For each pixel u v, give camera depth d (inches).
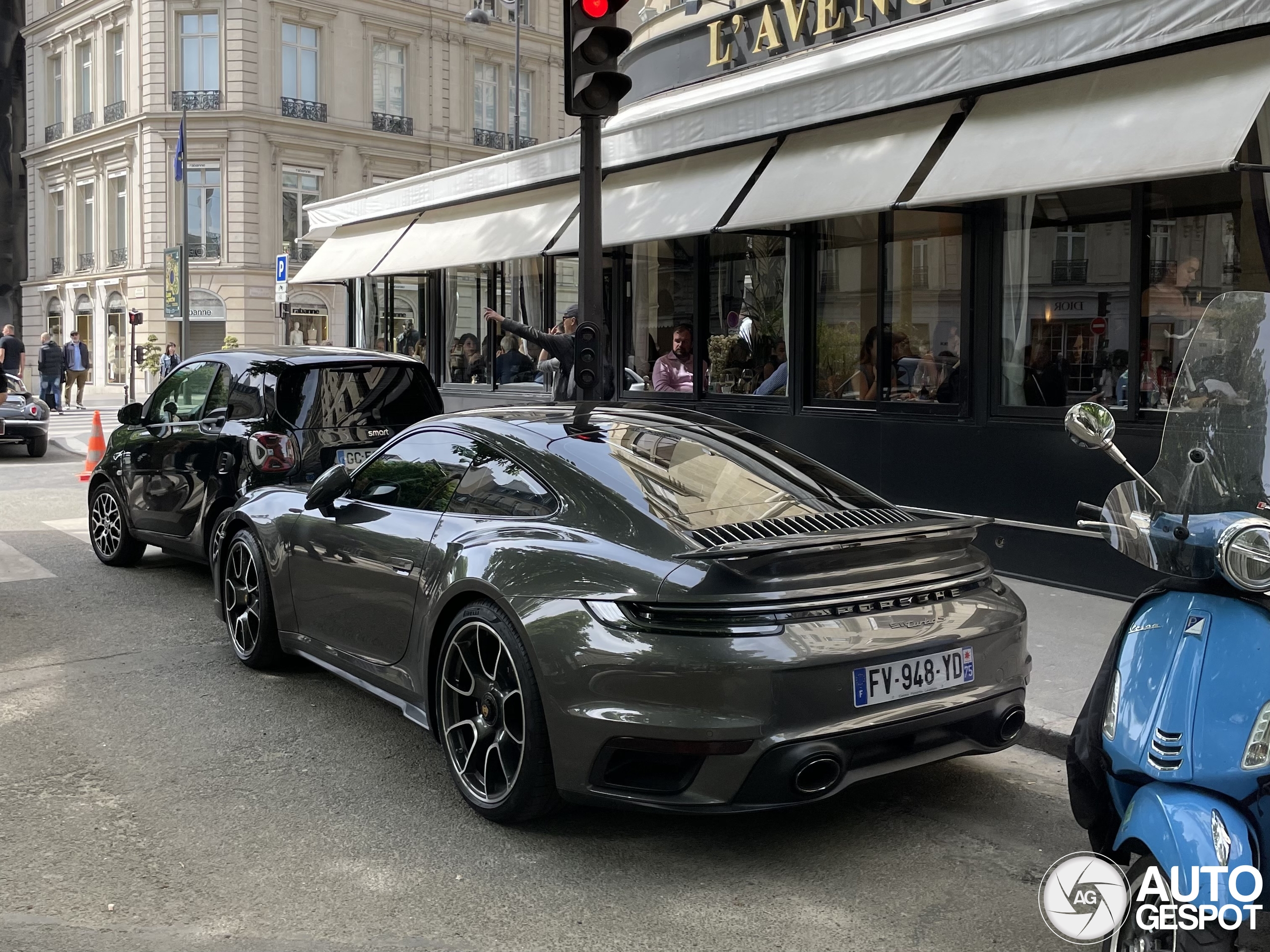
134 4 1568.7
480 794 151.1
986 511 306.8
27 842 143.9
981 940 120.7
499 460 166.2
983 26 281.6
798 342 367.9
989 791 165.9
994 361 307.0
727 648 126.5
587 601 135.9
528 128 1843.0
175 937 119.4
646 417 175.3
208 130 1525.6
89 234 1759.4
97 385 1694.1
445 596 156.3
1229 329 106.3
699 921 124.6
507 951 117.6
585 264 287.6
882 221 339.0
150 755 177.2
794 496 155.9
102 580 315.3
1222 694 98.7
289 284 704.4
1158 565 106.5
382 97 1659.7
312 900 128.8
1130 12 249.4
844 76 323.6
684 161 403.5
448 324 587.8
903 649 134.1
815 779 128.4
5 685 215.0
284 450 272.1
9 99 1984.5
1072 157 258.2
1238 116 230.2
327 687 214.8
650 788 132.7
